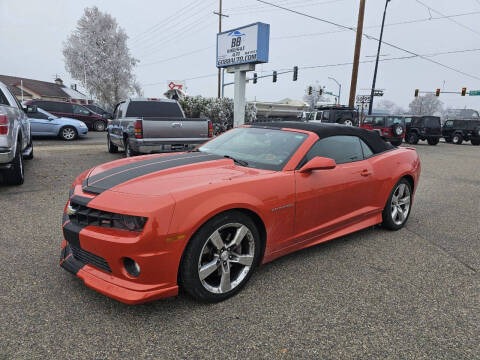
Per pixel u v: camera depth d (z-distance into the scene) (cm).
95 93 5056
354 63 2025
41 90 5147
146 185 250
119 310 245
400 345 220
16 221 424
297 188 301
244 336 223
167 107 981
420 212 546
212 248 257
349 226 378
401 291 288
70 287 272
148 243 222
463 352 216
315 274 313
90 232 236
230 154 349
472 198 660
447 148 2000
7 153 525
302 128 361
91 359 197
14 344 207
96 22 4878
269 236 288
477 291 294
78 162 895
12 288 268
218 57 1867
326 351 212
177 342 214
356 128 400
